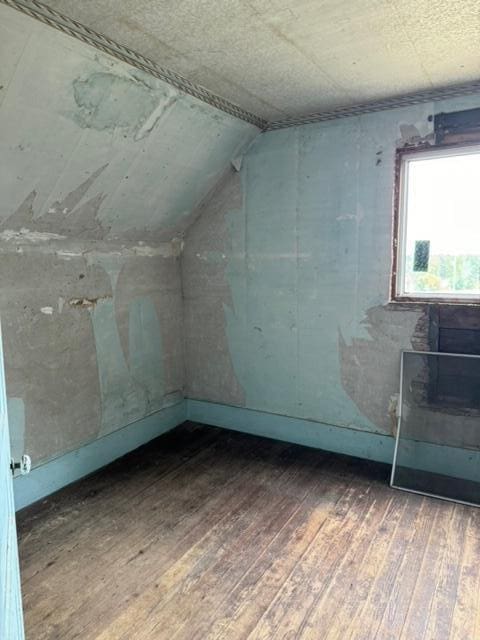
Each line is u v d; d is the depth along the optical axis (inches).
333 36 74.2
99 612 69.0
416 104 102.8
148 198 115.3
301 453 123.6
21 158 81.4
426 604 69.7
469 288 104.5
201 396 145.8
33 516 94.9
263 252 127.7
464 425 105.6
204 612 68.7
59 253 103.6
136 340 127.5
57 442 105.6
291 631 65.0
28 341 98.0
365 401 118.0
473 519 91.9
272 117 114.3
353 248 114.5
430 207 106.7
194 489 105.4
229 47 77.2
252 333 133.3
